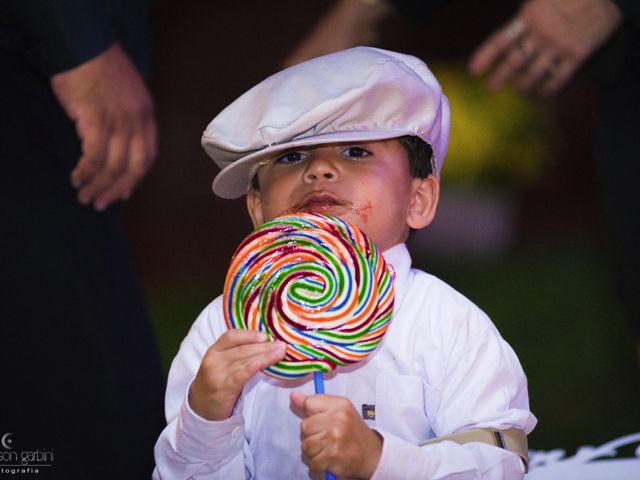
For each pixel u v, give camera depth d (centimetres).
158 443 334
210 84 1605
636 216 489
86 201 416
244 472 333
